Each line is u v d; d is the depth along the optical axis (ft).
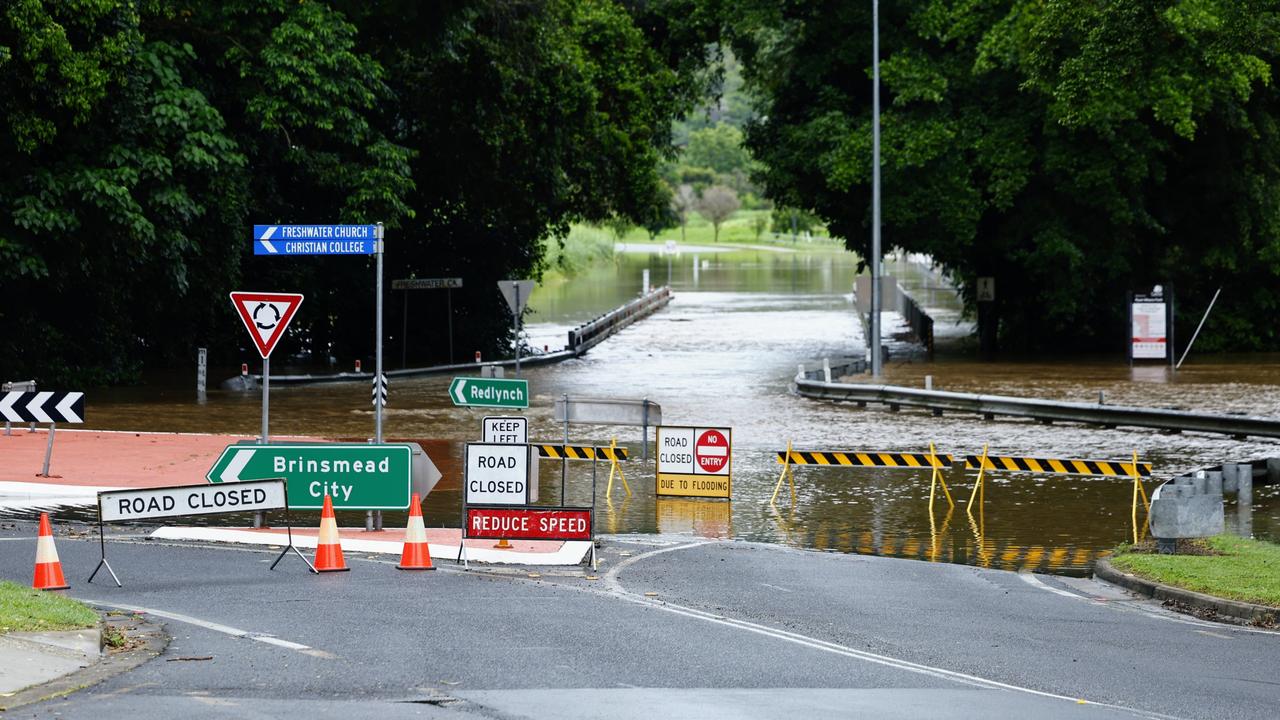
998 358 339.57
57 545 124.57
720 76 417.49
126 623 89.86
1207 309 335.26
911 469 182.09
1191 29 262.67
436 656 81.35
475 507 118.83
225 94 281.33
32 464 170.09
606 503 157.17
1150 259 341.00
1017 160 312.50
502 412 238.48
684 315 500.74
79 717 65.67
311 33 270.26
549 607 99.09
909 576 116.78
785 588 110.01
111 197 239.71
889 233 343.05
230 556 121.08
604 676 77.05
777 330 432.25
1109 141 310.45
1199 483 139.85
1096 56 230.27
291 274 323.57
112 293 268.62
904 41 331.16
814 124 327.67
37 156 244.22
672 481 160.45
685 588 109.19
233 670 76.89
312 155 282.77
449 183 348.38
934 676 79.66
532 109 336.90
